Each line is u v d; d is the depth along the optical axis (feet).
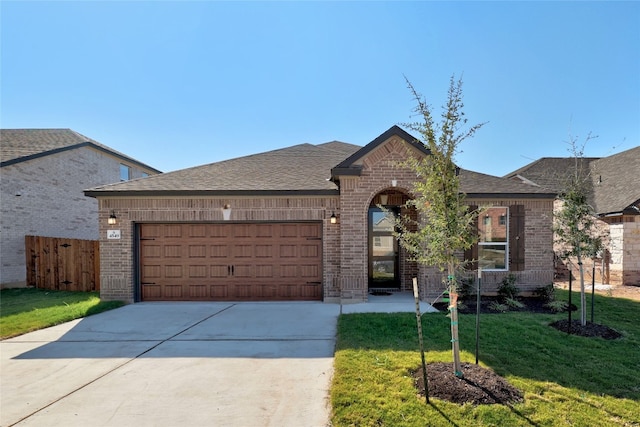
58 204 50.29
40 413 12.22
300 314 26.61
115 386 14.33
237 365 16.47
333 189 31.35
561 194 23.08
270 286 32.53
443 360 16.12
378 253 36.83
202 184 33.12
